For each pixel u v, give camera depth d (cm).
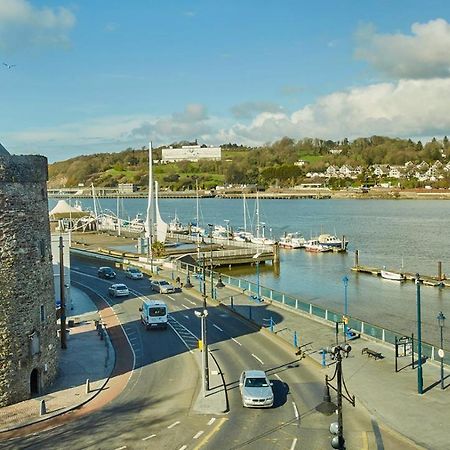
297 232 16950
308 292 9088
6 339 3453
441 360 3681
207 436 3059
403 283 9612
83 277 8356
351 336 4869
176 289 7312
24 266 3547
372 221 19888
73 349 4678
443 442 2936
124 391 3769
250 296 6625
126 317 5875
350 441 2964
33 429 3186
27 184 3572
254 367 4209
